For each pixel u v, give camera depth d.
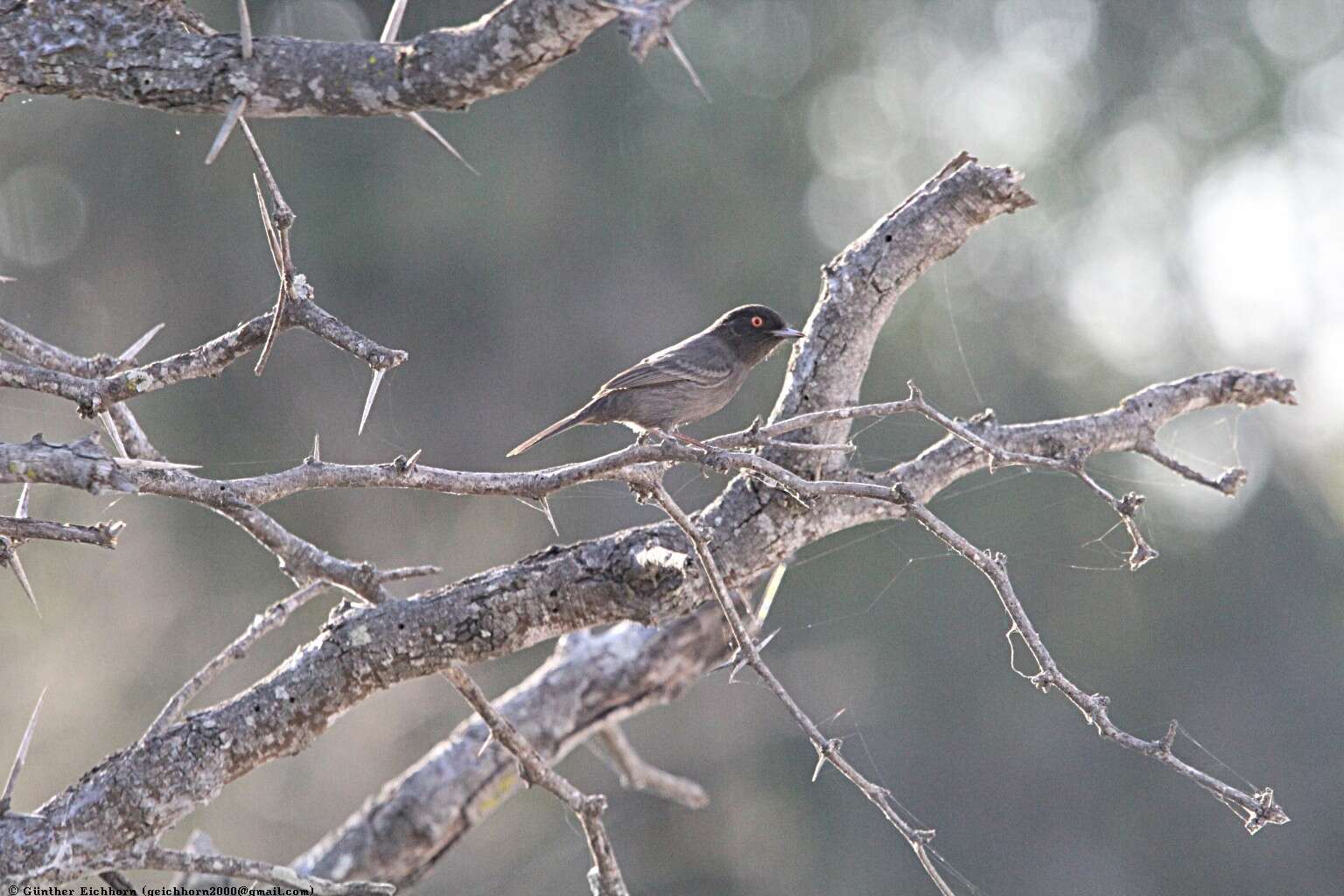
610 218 22.83
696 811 16.92
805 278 23.19
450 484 5.14
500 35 4.80
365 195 22.03
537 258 22.38
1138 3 25.62
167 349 21.17
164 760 5.58
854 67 24.67
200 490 4.98
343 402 19.95
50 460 4.46
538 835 16.05
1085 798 19.69
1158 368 23.64
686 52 23.72
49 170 21.16
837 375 6.11
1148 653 21.12
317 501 18.47
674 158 23.19
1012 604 4.99
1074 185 24.92
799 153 23.88
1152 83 25.77
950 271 23.44
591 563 5.88
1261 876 19.48
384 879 7.33
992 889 18.86
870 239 6.17
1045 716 19.97
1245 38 25.47
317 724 5.79
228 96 4.98
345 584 5.38
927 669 19.98
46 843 5.38
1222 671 21.47
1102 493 5.25
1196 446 19.67
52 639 14.85
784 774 18.28
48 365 5.68
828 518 6.16
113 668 15.31
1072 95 25.59
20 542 5.25
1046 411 23.03
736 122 23.66
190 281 21.52
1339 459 22.84
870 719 19.16
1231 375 6.39
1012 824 19.20
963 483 20.59
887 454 13.51
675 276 22.77
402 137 22.34
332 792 14.01
